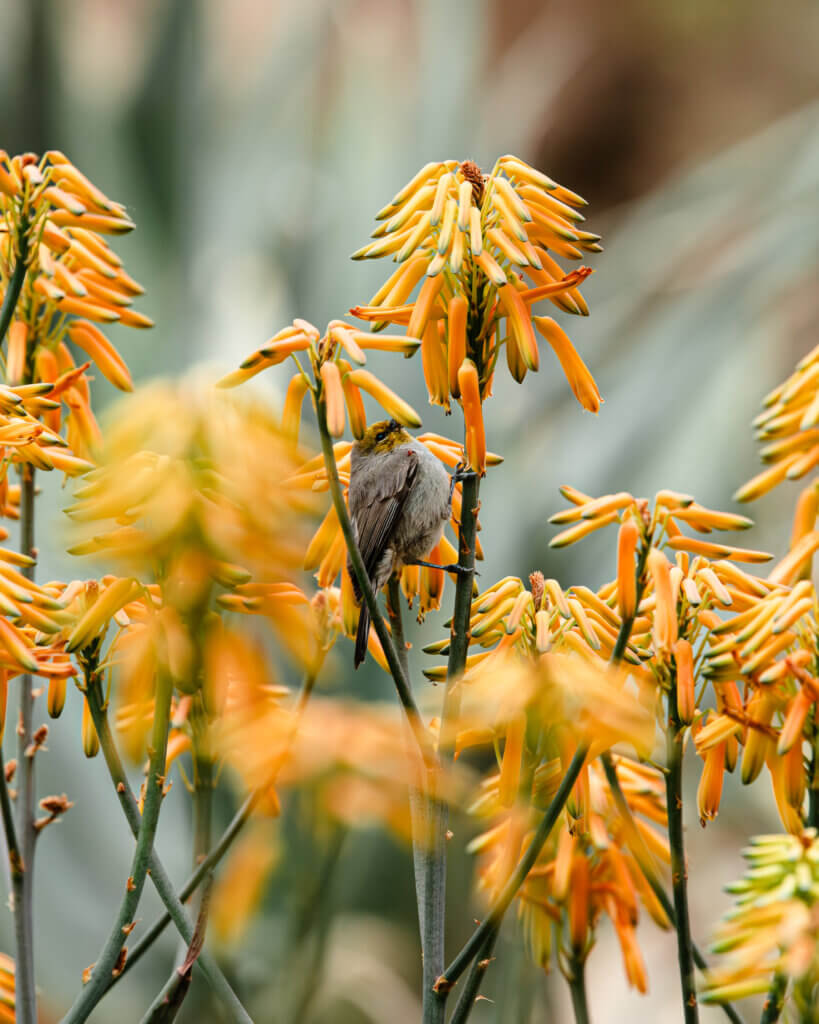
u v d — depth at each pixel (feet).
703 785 9.02
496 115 28.40
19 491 9.44
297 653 8.71
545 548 22.49
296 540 8.48
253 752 8.52
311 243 25.61
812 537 8.89
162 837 16.10
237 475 8.46
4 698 8.98
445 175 9.04
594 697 8.68
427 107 27.04
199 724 8.99
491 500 22.82
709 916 14.47
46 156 9.35
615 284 26.84
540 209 9.07
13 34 22.98
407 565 9.44
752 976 8.62
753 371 25.25
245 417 8.49
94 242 9.40
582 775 8.98
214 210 26.17
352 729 8.48
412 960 15.62
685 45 40.29
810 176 26.11
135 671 8.79
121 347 21.76
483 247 9.02
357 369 8.89
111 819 18.24
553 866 9.18
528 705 8.70
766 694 8.93
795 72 40.40
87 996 8.95
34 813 9.23
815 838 8.67
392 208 9.09
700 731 9.00
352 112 27.32
